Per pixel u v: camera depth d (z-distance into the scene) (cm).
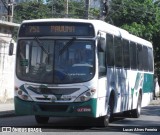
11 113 2144
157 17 4394
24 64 1538
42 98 1502
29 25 1553
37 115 1552
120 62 1838
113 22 4366
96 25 1540
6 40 2831
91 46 1514
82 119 1964
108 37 1659
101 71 1554
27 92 1519
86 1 3130
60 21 1534
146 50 2414
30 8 5209
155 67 4631
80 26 1526
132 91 2067
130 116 2197
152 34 4331
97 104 1511
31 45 1542
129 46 2009
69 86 1494
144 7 4356
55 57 1517
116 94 1769
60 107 1495
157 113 2562
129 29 4144
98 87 1520
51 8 5238
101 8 3136
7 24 2794
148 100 2481
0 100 2800
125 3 4356
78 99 1489
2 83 2817
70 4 5241
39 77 1514
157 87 5288
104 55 1595
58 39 1526
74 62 1509
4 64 2830
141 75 2258
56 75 1504
